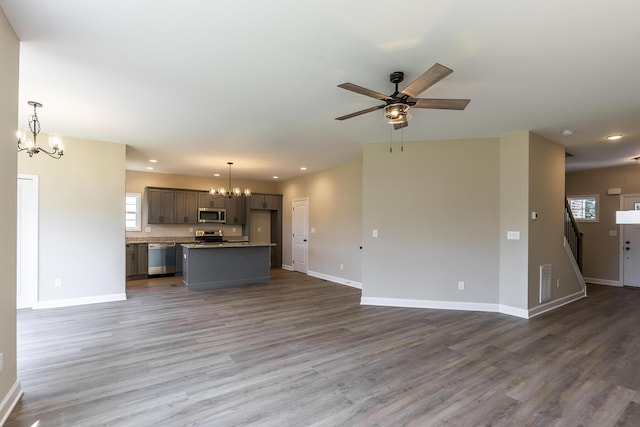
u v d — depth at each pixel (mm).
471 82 2906
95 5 1901
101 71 2736
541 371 2816
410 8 1918
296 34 2193
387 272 5047
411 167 4992
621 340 3557
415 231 4961
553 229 4910
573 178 7398
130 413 2168
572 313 4605
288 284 6797
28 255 4574
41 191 4637
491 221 4695
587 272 7160
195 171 7812
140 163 6801
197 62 2586
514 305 4500
